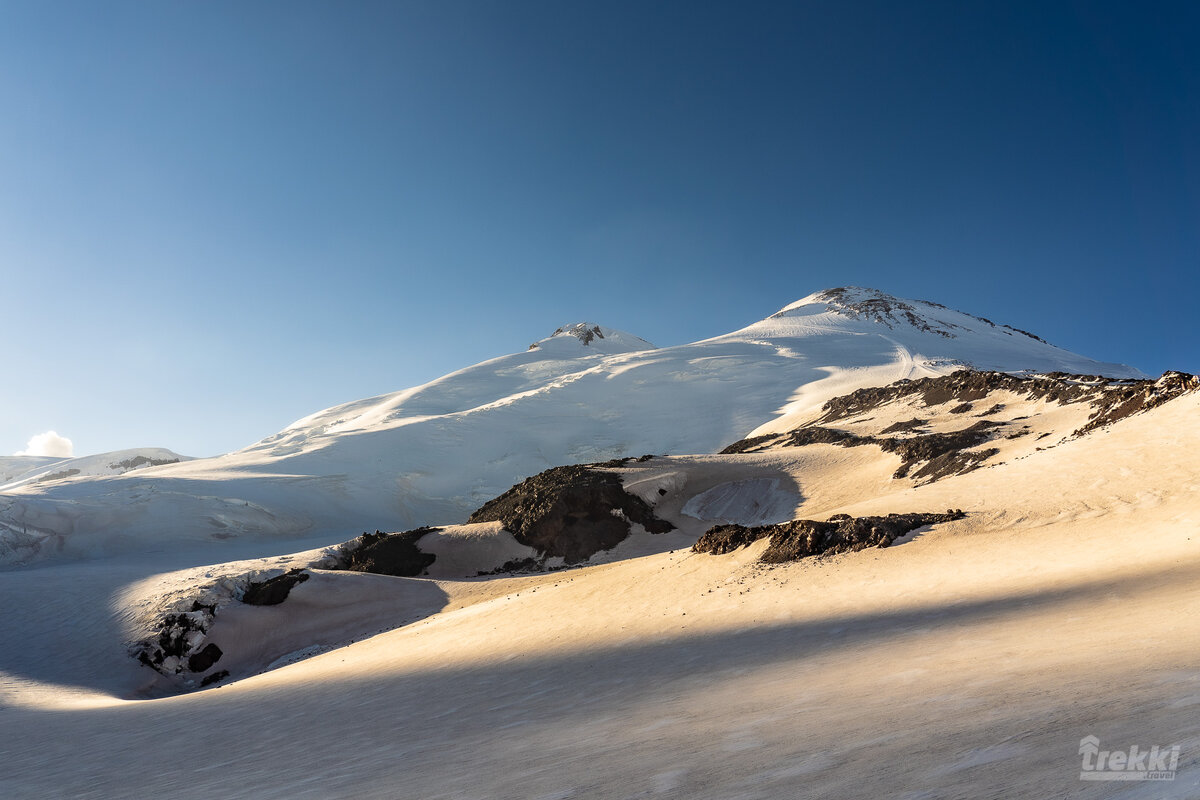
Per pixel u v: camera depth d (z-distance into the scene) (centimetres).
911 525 2462
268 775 835
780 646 1365
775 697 800
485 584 4091
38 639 3750
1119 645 710
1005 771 340
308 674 2428
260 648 3688
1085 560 1706
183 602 3881
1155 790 261
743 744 545
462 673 1772
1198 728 345
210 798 715
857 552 2348
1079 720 421
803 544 2466
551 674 1516
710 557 2717
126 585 4550
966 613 1356
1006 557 1927
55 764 1197
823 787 372
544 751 692
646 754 574
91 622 3950
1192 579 1183
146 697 3238
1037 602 1309
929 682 702
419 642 2642
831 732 530
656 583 2609
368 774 723
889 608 1627
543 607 2680
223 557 6356
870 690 723
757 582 2267
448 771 661
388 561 4925
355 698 1622
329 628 3778
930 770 369
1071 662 659
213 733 1383
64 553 6612
